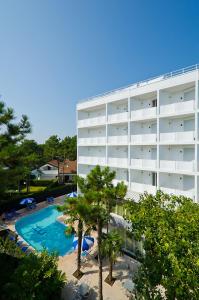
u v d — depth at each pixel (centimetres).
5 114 1617
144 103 2738
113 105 3028
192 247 789
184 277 741
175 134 2159
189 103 2058
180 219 946
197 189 1988
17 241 2398
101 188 1641
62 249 2497
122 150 3048
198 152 1994
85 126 3372
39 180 5609
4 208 3481
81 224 1789
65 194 4672
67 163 6806
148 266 1002
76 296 1569
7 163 1557
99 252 1541
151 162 2388
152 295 997
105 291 1655
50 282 1428
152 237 952
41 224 3244
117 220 2269
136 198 2394
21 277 1390
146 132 2689
